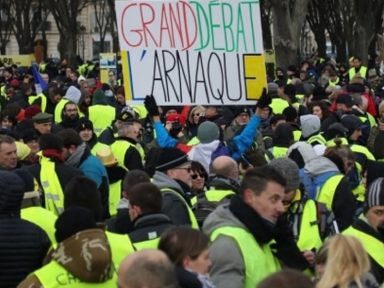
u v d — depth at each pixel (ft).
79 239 25.61
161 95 47.98
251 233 27.37
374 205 29.66
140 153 53.67
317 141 54.03
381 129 54.70
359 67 126.52
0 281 29.17
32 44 266.77
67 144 44.42
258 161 41.75
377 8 217.77
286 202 33.19
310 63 153.99
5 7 272.10
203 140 46.21
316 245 33.45
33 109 68.08
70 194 30.71
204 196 36.42
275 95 79.77
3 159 39.68
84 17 425.69
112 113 71.56
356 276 23.90
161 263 19.95
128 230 33.88
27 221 29.89
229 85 48.01
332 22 239.91
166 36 47.85
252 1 47.57
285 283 19.06
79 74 157.28
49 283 25.54
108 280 25.90
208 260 25.43
